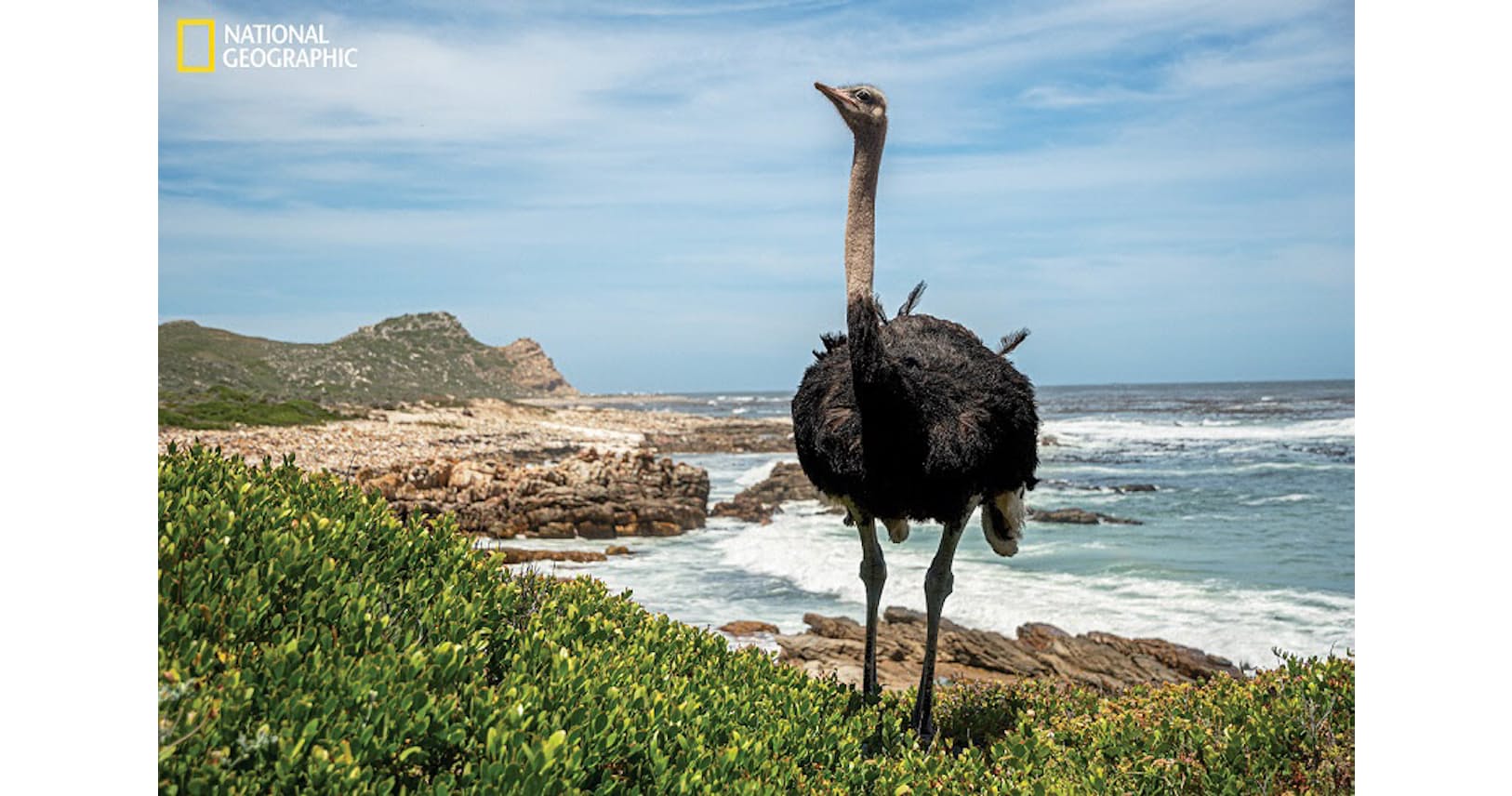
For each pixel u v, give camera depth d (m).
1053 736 5.50
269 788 2.92
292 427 27.56
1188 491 26.59
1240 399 80.62
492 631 4.17
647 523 19.84
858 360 5.41
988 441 5.56
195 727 2.91
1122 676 10.47
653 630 5.06
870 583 6.05
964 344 5.88
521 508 19.56
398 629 3.84
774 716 4.54
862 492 5.66
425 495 19.62
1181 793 4.60
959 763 4.68
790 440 45.97
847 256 5.75
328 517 4.32
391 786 2.97
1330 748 4.75
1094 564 16.45
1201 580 15.11
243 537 3.87
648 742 3.61
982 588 14.56
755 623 12.20
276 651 3.28
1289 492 25.86
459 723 3.32
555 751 3.16
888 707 5.77
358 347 83.88
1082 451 39.34
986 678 10.26
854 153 5.86
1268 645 11.66
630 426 52.12
